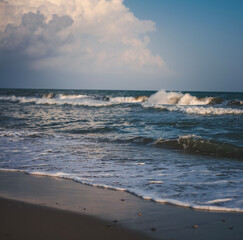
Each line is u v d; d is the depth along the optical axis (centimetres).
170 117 1445
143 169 497
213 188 380
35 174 451
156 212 288
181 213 287
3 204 300
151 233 236
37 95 4172
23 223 246
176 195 347
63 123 1271
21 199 320
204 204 313
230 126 1073
